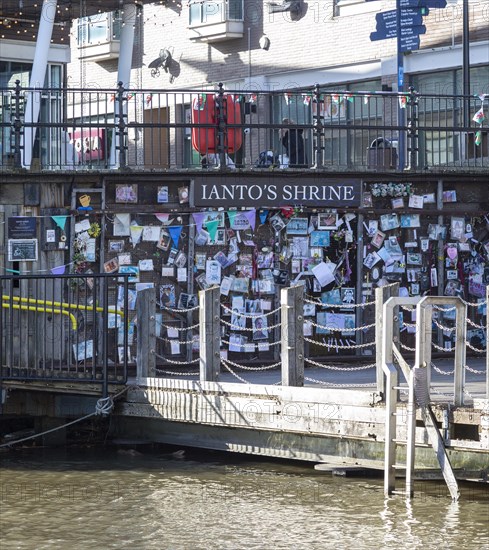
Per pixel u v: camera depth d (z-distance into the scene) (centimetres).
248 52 2839
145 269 1798
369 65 2588
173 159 2714
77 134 2216
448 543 1134
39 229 1769
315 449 1411
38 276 1552
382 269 1878
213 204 1805
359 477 1420
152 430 1581
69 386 1576
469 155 2053
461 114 2278
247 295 1831
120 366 1738
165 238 1805
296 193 1828
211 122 1877
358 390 1383
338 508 1267
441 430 1297
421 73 2508
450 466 1275
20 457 1557
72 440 1658
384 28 2362
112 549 1129
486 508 1257
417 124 1964
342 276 1862
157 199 1798
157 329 1805
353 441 1380
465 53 2255
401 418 1312
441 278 1898
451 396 1380
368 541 1145
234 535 1171
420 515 1231
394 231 1880
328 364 1844
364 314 1875
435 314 1909
